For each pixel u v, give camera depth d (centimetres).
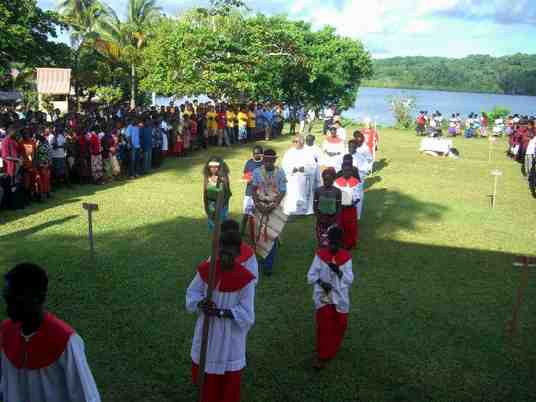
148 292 746
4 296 287
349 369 577
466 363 595
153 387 530
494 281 844
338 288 563
